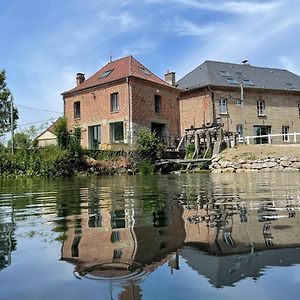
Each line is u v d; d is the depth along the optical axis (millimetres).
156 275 1170
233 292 1003
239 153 17594
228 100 26125
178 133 25797
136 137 21969
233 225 2191
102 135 23453
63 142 17516
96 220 2652
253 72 29203
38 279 1185
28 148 17938
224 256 1408
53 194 5652
